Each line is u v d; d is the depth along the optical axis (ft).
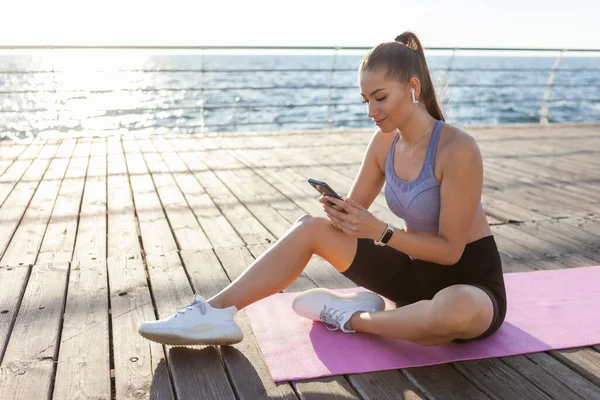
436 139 5.68
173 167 16.06
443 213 5.65
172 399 5.14
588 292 7.67
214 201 12.55
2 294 7.35
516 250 9.60
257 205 12.30
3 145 19.06
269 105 22.31
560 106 76.48
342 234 6.07
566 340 6.31
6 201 12.28
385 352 5.98
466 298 5.43
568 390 5.43
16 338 6.17
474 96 91.97
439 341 5.73
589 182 15.02
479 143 20.85
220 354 5.93
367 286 6.30
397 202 6.03
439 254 5.69
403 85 5.51
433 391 5.34
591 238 10.34
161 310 7.02
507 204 12.75
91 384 5.34
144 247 9.56
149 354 5.91
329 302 6.44
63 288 7.61
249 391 5.30
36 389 5.22
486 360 5.89
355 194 6.58
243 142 20.43
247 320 6.70
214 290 7.74
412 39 5.77
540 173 16.03
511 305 7.22
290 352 5.94
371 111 5.63
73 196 12.79
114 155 17.70
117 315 6.84
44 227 10.52
